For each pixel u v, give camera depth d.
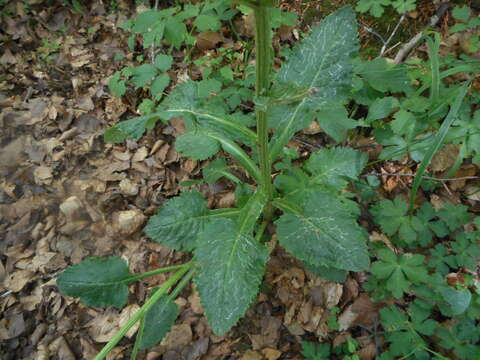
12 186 0.67
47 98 0.77
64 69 0.81
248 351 0.52
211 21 0.64
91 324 0.55
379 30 0.72
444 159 0.60
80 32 0.85
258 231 0.55
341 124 0.54
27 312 0.57
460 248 0.53
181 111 0.48
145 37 0.64
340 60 0.41
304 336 0.53
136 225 0.62
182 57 0.77
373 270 0.51
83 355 0.53
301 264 0.57
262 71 0.32
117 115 0.74
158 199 0.65
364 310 0.53
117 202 0.65
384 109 0.55
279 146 0.45
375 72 0.58
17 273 0.59
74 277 0.43
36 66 0.81
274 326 0.54
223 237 0.40
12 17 0.85
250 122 0.55
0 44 0.82
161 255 0.60
